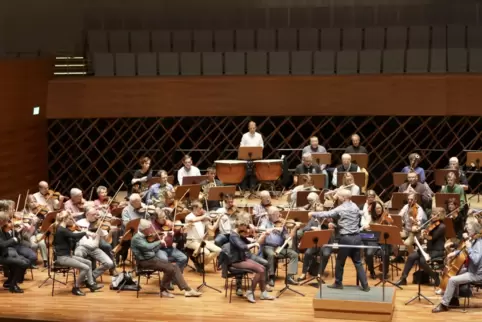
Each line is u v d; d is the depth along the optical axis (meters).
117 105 17.23
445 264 11.13
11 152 16.02
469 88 16.64
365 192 14.42
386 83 16.81
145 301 11.32
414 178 13.44
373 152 18.33
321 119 18.33
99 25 19.42
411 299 11.25
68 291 11.84
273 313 10.77
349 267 13.04
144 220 11.41
